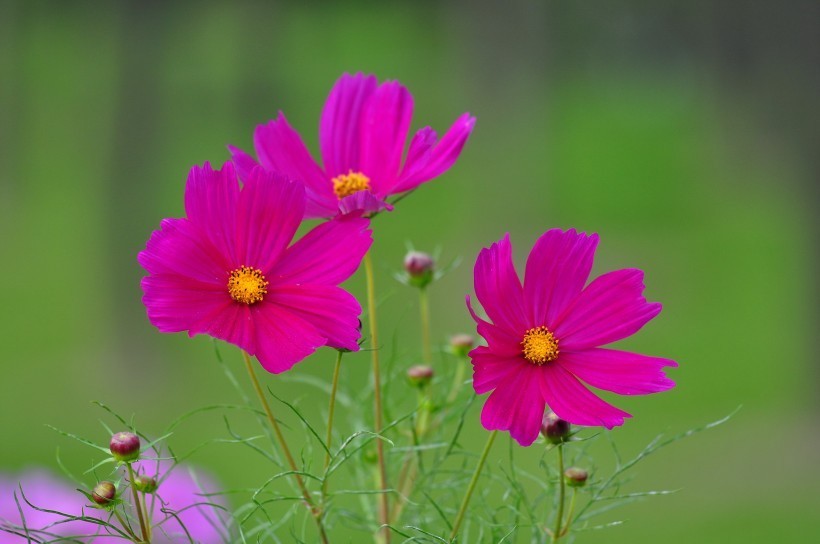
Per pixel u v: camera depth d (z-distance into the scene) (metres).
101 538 2.36
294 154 1.79
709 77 12.20
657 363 1.50
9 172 16.88
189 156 16.47
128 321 11.76
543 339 1.49
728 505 8.16
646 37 16.80
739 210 16.88
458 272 13.05
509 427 1.45
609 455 7.84
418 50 19.36
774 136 11.20
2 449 9.41
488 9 12.66
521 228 13.15
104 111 17.77
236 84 13.43
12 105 16.50
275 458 1.69
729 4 11.08
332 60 18.86
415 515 1.90
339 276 1.49
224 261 1.48
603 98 22.02
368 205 1.57
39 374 11.71
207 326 1.44
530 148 12.99
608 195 18.52
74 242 15.84
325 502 1.58
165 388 11.35
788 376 10.84
